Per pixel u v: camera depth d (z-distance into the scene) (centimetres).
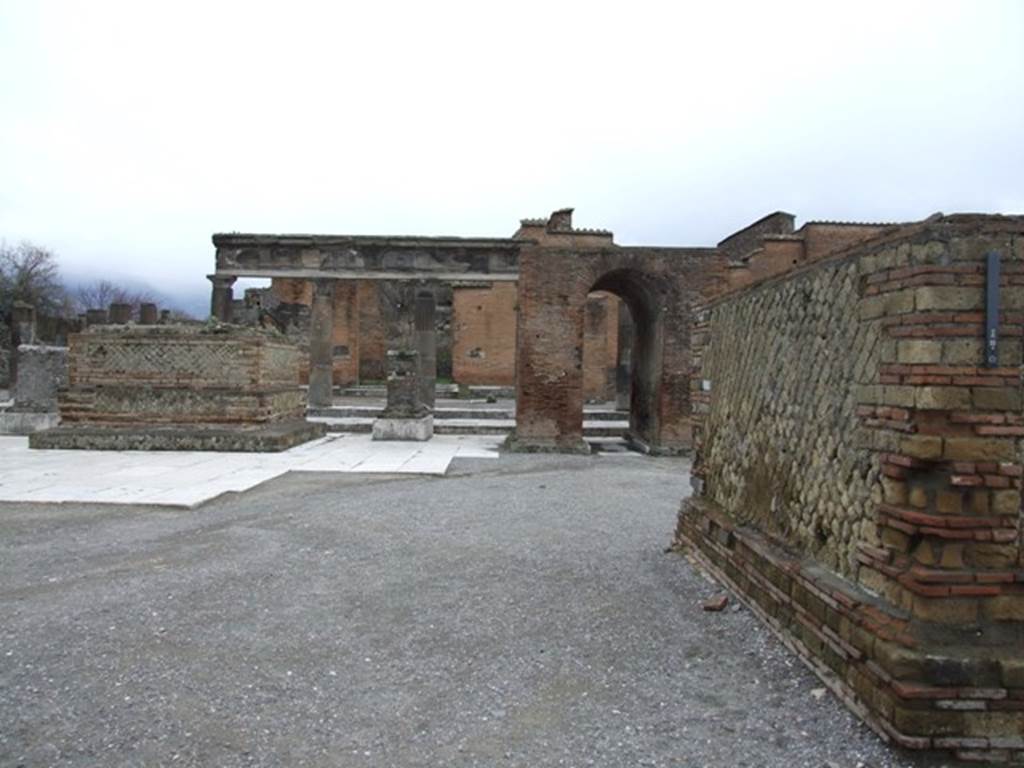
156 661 530
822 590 509
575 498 1214
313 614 638
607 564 804
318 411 2548
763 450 676
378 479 1408
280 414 2008
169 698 472
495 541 902
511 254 2652
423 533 944
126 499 1137
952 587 412
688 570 780
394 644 573
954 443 413
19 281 5556
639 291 2048
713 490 812
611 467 1647
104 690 482
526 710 466
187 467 1504
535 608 659
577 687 500
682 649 568
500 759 405
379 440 2072
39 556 820
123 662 527
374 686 498
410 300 2639
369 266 2645
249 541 895
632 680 511
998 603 414
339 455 1741
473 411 2714
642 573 770
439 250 2645
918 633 413
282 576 750
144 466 1512
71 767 388
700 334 881
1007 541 415
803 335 597
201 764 394
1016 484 414
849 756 402
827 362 552
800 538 588
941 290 416
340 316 3697
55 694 474
